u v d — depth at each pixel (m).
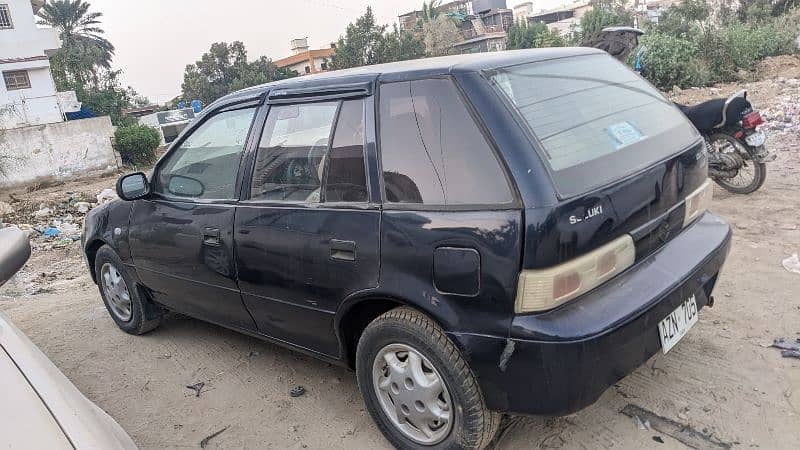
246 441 3.25
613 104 3.01
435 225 2.50
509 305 2.34
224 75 63.69
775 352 3.36
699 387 3.14
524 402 2.44
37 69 30.95
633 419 2.97
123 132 30.64
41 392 1.71
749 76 19.97
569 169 2.44
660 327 2.62
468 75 2.62
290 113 3.24
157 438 3.38
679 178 2.89
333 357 3.19
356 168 2.85
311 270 3.00
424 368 2.72
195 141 3.83
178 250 3.84
